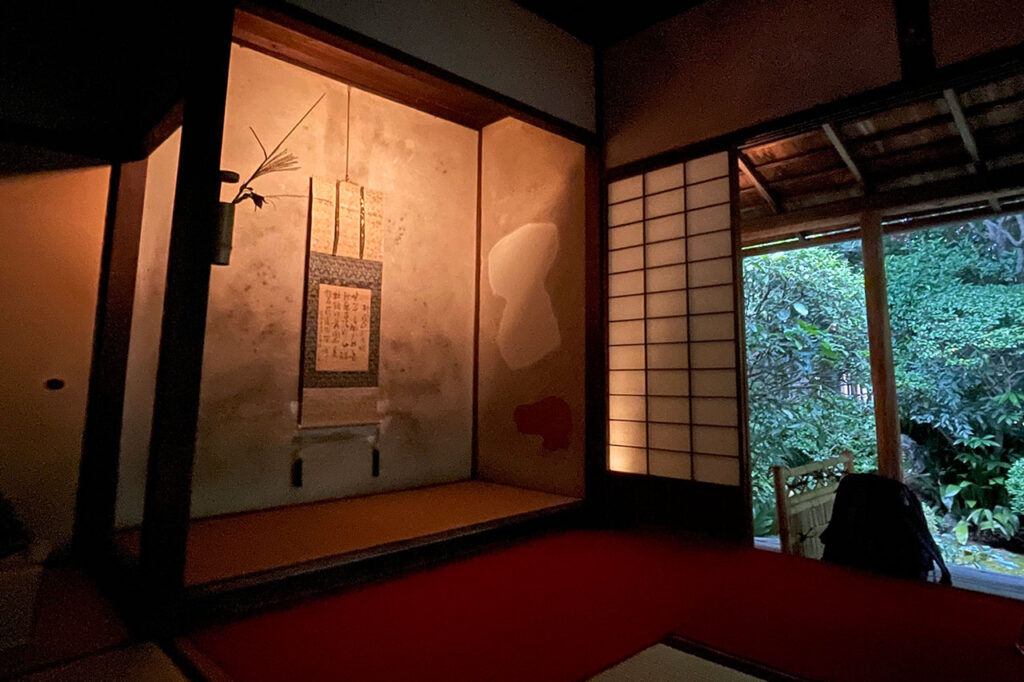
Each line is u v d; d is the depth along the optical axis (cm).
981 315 581
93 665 174
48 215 285
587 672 169
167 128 263
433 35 289
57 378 284
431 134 452
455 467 452
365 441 398
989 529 554
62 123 280
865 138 350
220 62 217
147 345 311
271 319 358
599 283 375
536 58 344
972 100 310
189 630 200
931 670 170
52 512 278
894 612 215
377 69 385
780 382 614
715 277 324
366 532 290
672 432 339
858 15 276
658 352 348
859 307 609
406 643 189
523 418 425
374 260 410
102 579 246
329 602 226
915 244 638
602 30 371
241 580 217
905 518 277
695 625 203
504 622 206
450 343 455
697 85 336
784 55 301
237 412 341
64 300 288
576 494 382
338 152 397
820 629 200
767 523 586
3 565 183
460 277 465
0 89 254
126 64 256
